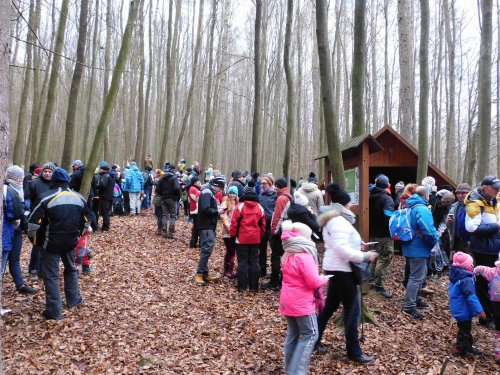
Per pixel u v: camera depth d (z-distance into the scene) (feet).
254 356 15.37
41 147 35.53
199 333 17.20
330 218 14.60
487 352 16.58
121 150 107.55
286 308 13.03
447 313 20.54
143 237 34.04
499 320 16.02
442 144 124.57
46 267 17.04
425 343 17.02
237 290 22.85
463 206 20.92
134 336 16.55
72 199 17.44
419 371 14.52
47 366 13.84
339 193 15.15
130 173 45.55
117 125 92.17
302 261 12.85
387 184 23.26
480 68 25.52
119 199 45.03
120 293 20.95
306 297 12.92
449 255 27.99
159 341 16.28
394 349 16.11
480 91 25.45
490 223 18.48
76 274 18.78
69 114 27.48
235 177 35.27
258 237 22.52
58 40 33.94
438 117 80.43
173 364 14.60
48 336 15.84
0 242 9.25
